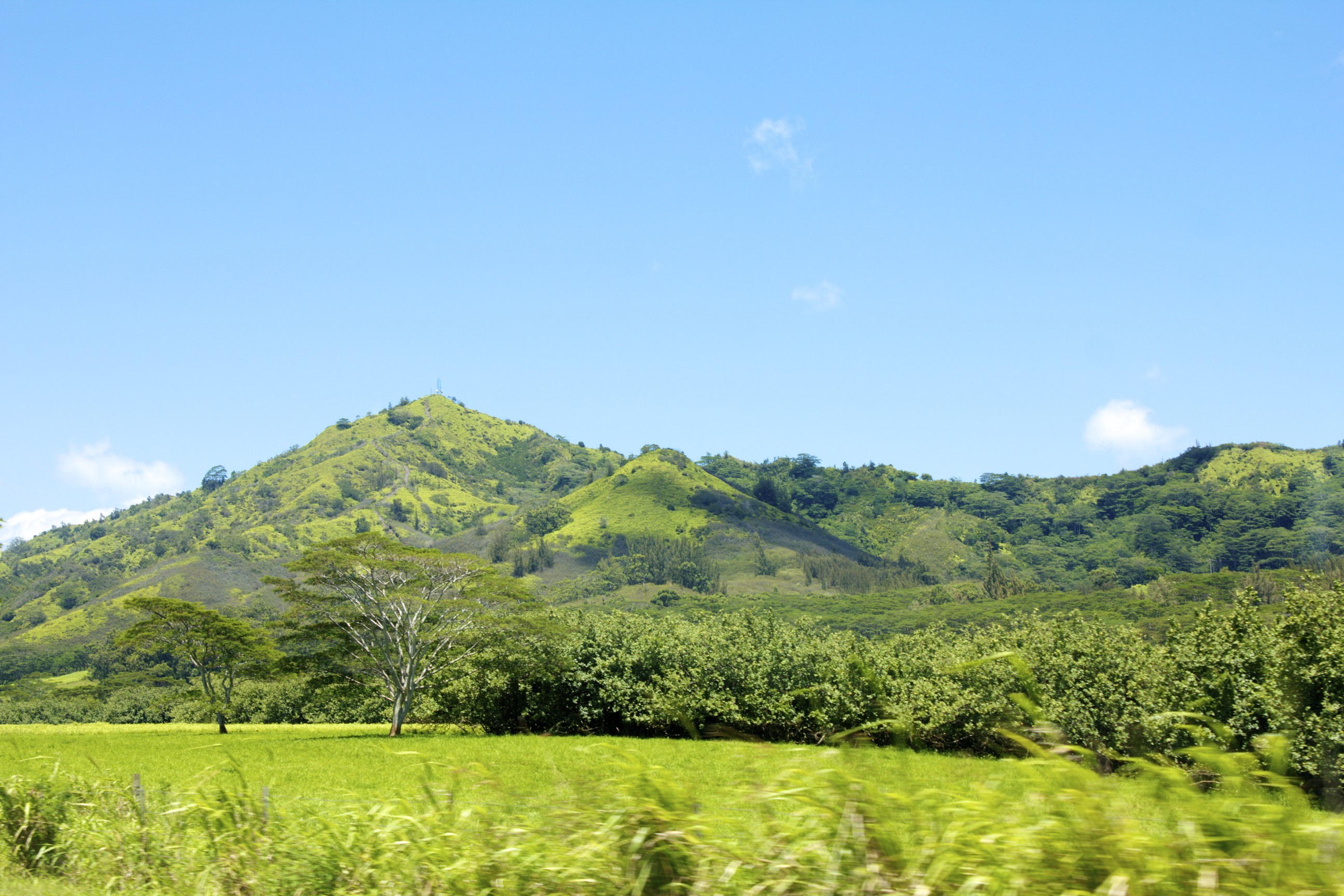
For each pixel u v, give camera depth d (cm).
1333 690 2170
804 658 4197
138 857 787
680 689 4288
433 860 561
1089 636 3198
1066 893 352
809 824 439
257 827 727
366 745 3959
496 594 4919
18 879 793
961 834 394
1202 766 391
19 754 2916
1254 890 335
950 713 3112
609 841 476
